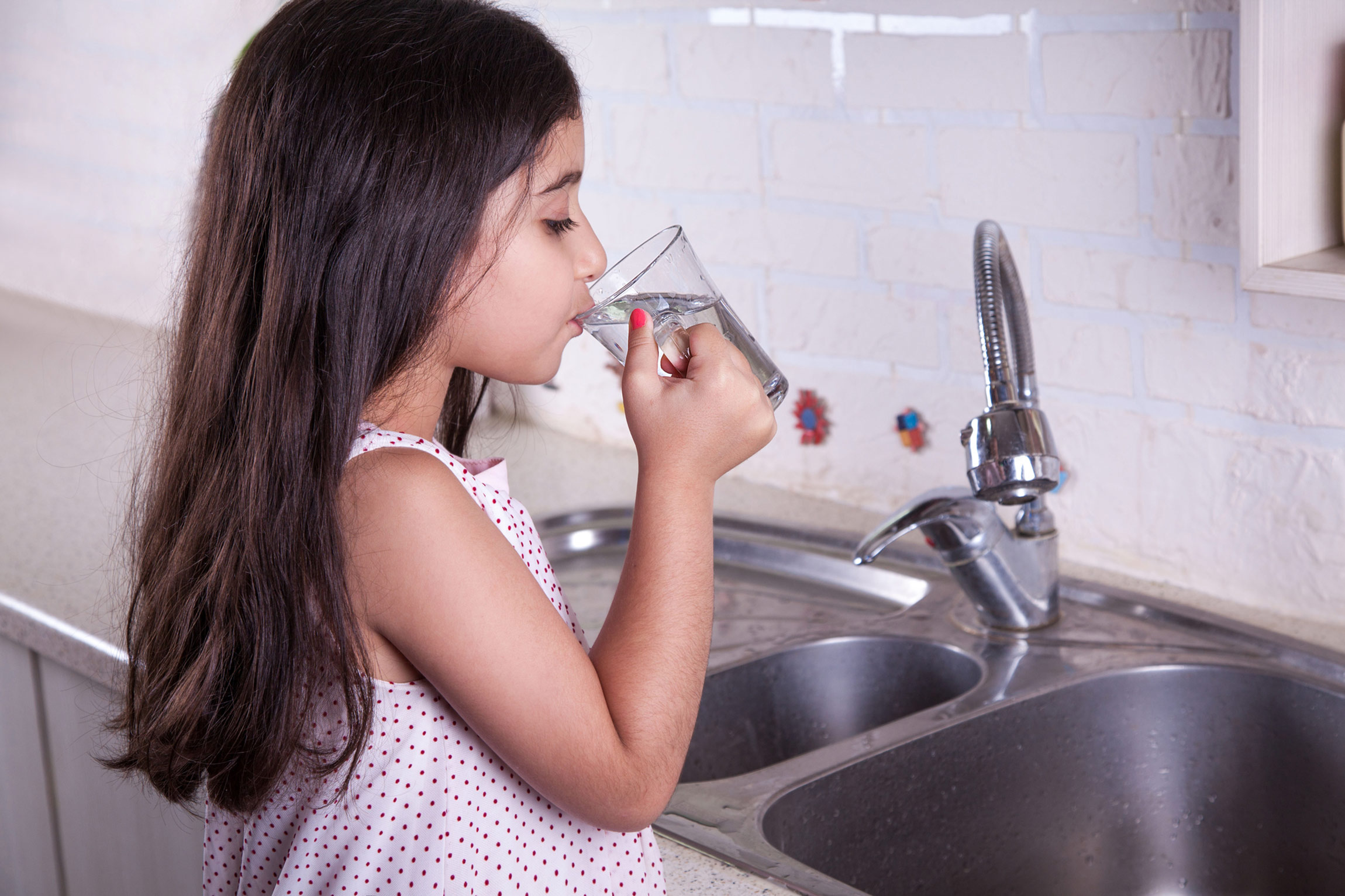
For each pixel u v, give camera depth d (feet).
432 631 2.27
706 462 2.55
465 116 2.34
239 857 2.83
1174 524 4.18
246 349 2.44
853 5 4.56
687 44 5.10
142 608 2.63
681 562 2.47
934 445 4.77
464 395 3.18
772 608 4.58
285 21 2.47
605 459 5.79
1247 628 3.88
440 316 2.41
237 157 2.43
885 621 4.32
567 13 5.49
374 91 2.33
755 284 5.17
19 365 7.35
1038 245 4.29
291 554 2.31
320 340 2.36
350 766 2.33
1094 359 4.25
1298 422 3.83
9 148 8.84
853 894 2.73
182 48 7.27
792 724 4.23
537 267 2.45
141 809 4.16
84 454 5.81
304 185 2.34
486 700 2.28
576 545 5.17
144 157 7.72
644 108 5.32
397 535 2.29
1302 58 3.23
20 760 4.68
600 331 2.68
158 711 2.50
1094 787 3.80
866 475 5.02
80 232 8.36
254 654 2.35
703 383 2.55
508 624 2.28
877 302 4.80
